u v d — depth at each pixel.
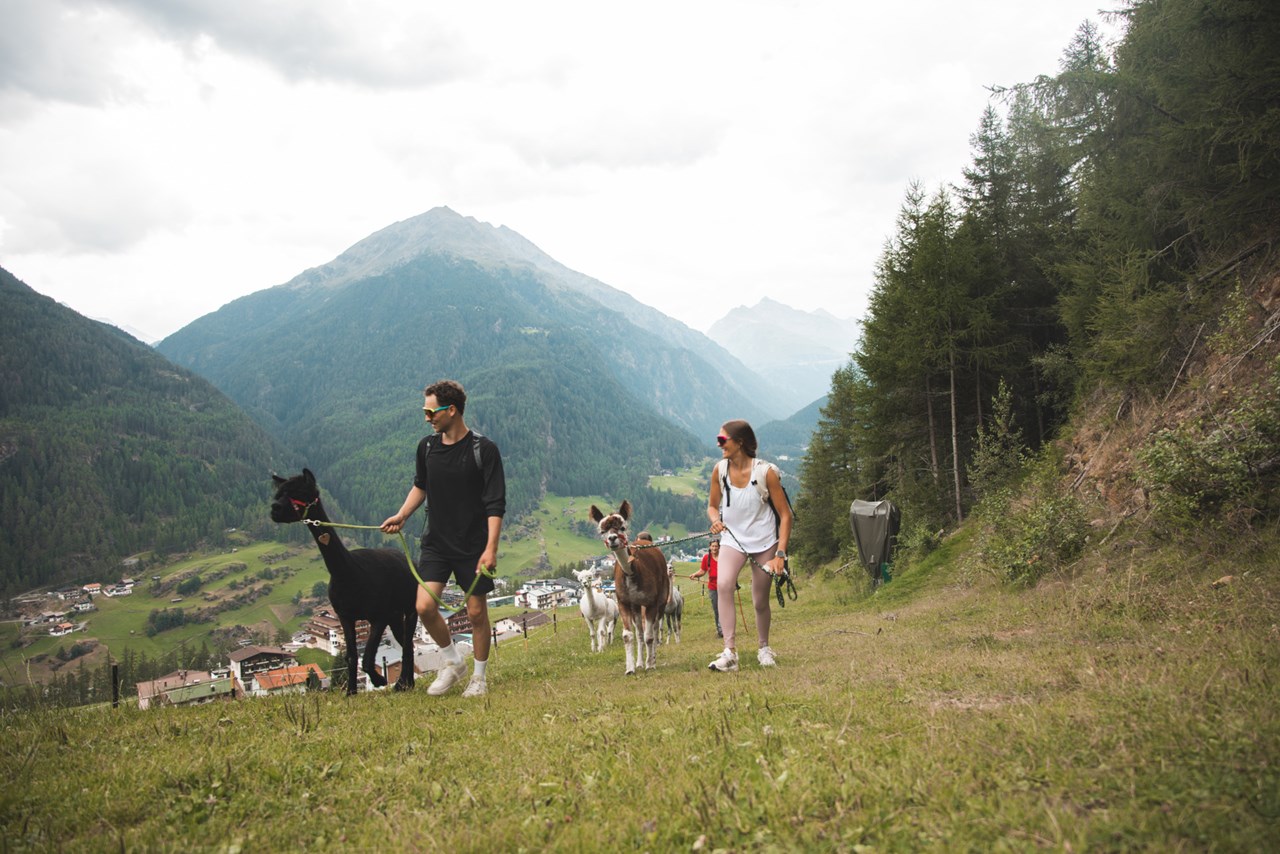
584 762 3.82
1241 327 11.34
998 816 2.48
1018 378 26.77
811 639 11.04
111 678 7.00
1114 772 2.75
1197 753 2.81
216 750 4.51
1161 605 7.93
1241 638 5.41
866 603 17.81
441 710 5.87
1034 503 14.51
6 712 6.69
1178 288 14.88
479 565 6.57
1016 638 7.91
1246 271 12.93
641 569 8.92
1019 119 20.11
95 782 3.92
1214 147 12.73
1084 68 16.55
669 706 5.23
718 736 3.95
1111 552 11.38
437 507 6.71
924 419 28.91
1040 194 28.31
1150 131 14.97
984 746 3.29
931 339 25.05
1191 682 4.04
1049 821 2.36
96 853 2.96
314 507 6.77
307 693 7.20
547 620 62.75
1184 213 14.67
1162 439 10.31
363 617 7.40
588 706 5.64
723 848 2.57
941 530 23.36
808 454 47.78
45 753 4.67
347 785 3.84
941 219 25.56
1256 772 2.54
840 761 3.27
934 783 2.86
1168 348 13.88
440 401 6.55
